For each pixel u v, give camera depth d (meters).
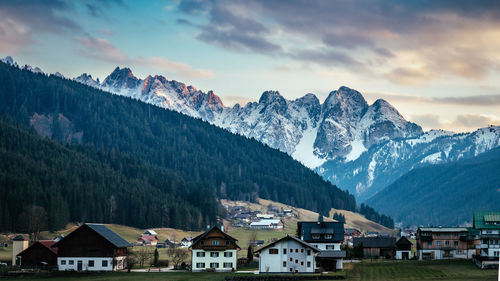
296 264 150.62
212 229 163.62
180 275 146.50
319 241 184.75
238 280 134.50
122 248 172.38
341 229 187.12
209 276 142.75
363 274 144.00
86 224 163.12
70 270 157.62
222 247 162.12
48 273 152.00
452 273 143.50
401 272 147.38
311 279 133.50
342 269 157.50
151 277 142.38
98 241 162.38
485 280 126.75
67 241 162.62
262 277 135.25
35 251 165.50
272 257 151.62
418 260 181.00
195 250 162.50
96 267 161.38
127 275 148.00
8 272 150.75
